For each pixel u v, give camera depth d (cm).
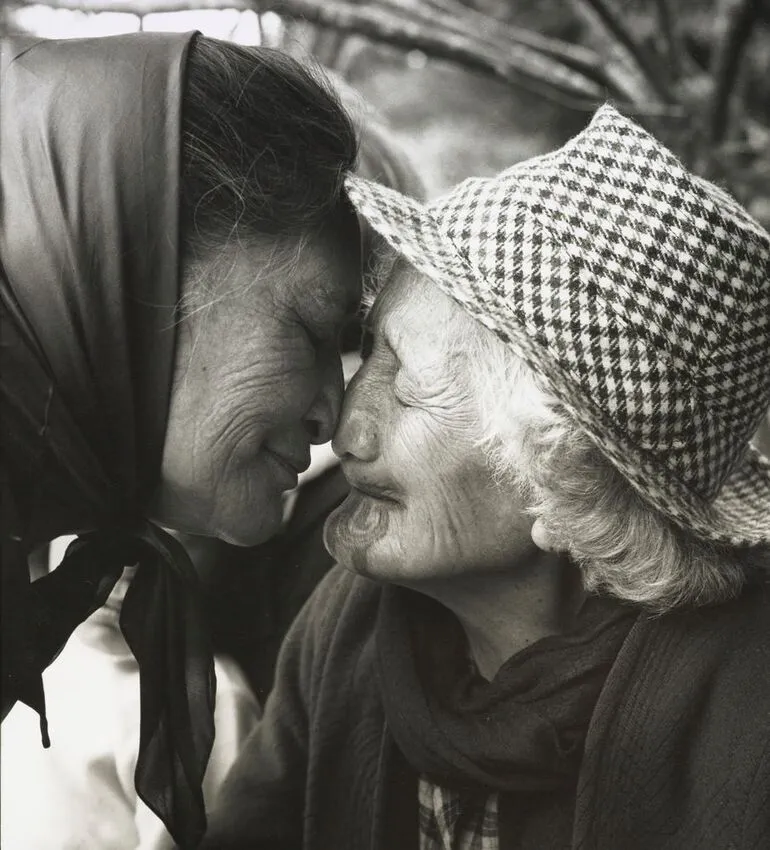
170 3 251
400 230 128
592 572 133
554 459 128
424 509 134
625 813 129
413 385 132
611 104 138
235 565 187
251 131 128
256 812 165
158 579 144
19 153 123
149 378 126
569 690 133
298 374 134
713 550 134
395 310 135
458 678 143
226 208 127
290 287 132
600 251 125
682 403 127
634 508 131
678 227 126
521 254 126
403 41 292
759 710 126
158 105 123
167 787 147
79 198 121
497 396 129
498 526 134
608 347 125
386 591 147
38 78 125
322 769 155
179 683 146
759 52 347
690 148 295
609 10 290
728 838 124
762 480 151
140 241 123
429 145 430
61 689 198
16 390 119
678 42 298
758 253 129
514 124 427
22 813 188
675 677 130
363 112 175
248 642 192
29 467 119
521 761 131
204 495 135
